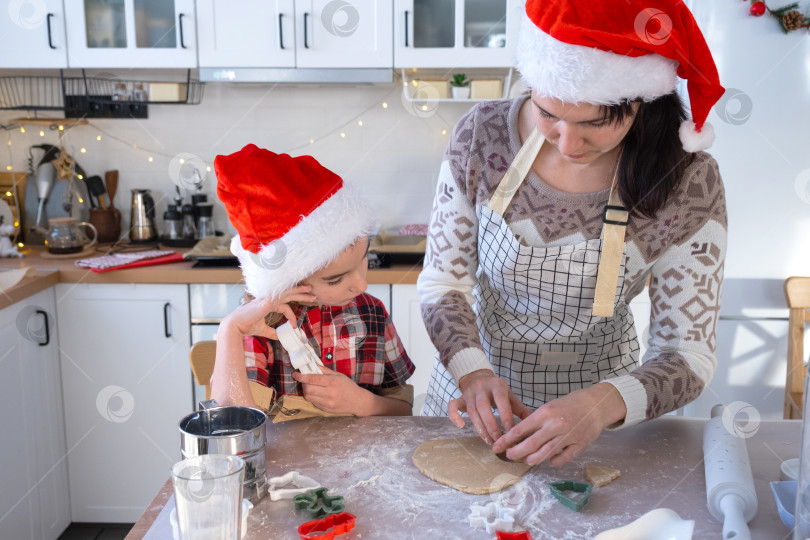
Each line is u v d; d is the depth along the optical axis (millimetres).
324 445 917
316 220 951
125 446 2230
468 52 2270
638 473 843
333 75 2291
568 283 1018
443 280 1100
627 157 934
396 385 1208
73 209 2553
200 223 2559
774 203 2096
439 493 793
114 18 2275
